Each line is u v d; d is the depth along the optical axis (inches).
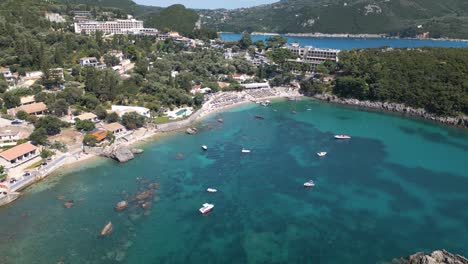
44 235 3440.0
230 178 4847.4
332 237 3614.7
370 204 4247.0
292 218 3941.9
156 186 4527.6
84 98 6752.0
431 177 4977.9
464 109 7460.6
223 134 6663.4
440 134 6870.1
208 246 3425.2
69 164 5054.1
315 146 6136.8
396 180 4877.0
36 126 5541.3
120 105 7126.0
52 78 7445.9
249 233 3654.0
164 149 5797.2
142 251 3294.8
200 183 4672.7
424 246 3469.5
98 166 5049.2
